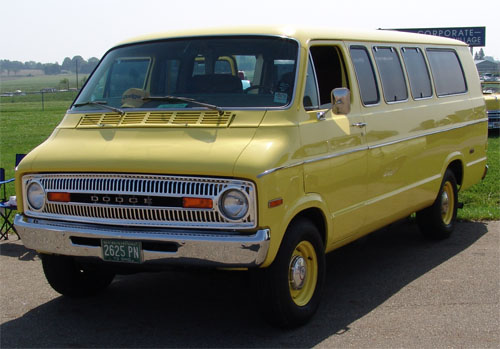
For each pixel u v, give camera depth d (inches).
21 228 214.7
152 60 239.0
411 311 228.8
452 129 321.1
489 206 410.0
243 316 225.3
